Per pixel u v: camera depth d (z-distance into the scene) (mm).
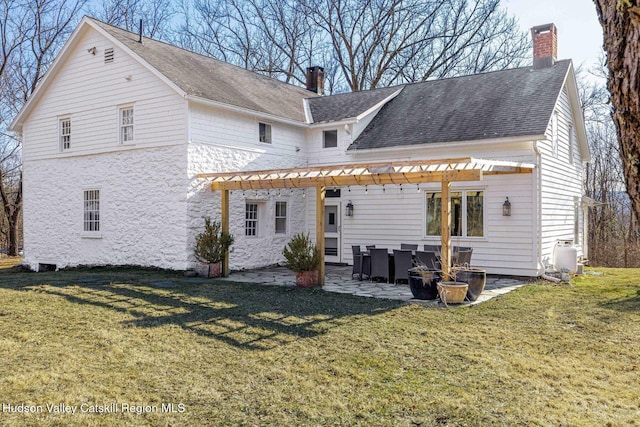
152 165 12312
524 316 7363
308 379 4676
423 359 5293
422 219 13078
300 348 5656
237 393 4320
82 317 6902
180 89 11453
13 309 7289
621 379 4730
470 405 4082
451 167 8773
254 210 13969
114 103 13047
